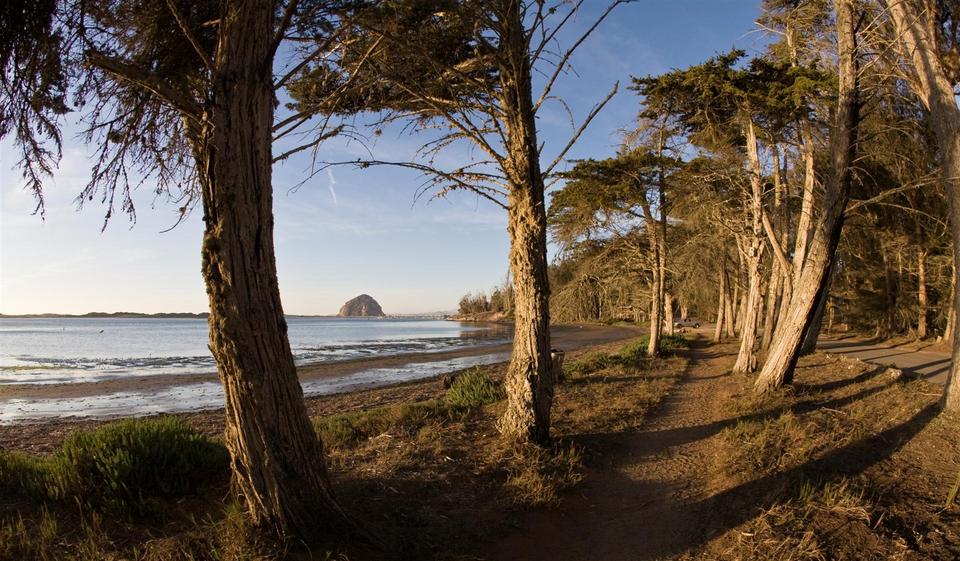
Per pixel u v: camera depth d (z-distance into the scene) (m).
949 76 8.95
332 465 6.27
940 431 7.50
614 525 5.43
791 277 14.25
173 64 4.91
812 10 12.79
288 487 4.04
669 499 6.03
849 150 10.99
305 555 3.95
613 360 18.92
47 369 28.47
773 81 12.70
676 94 14.27
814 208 15.72
